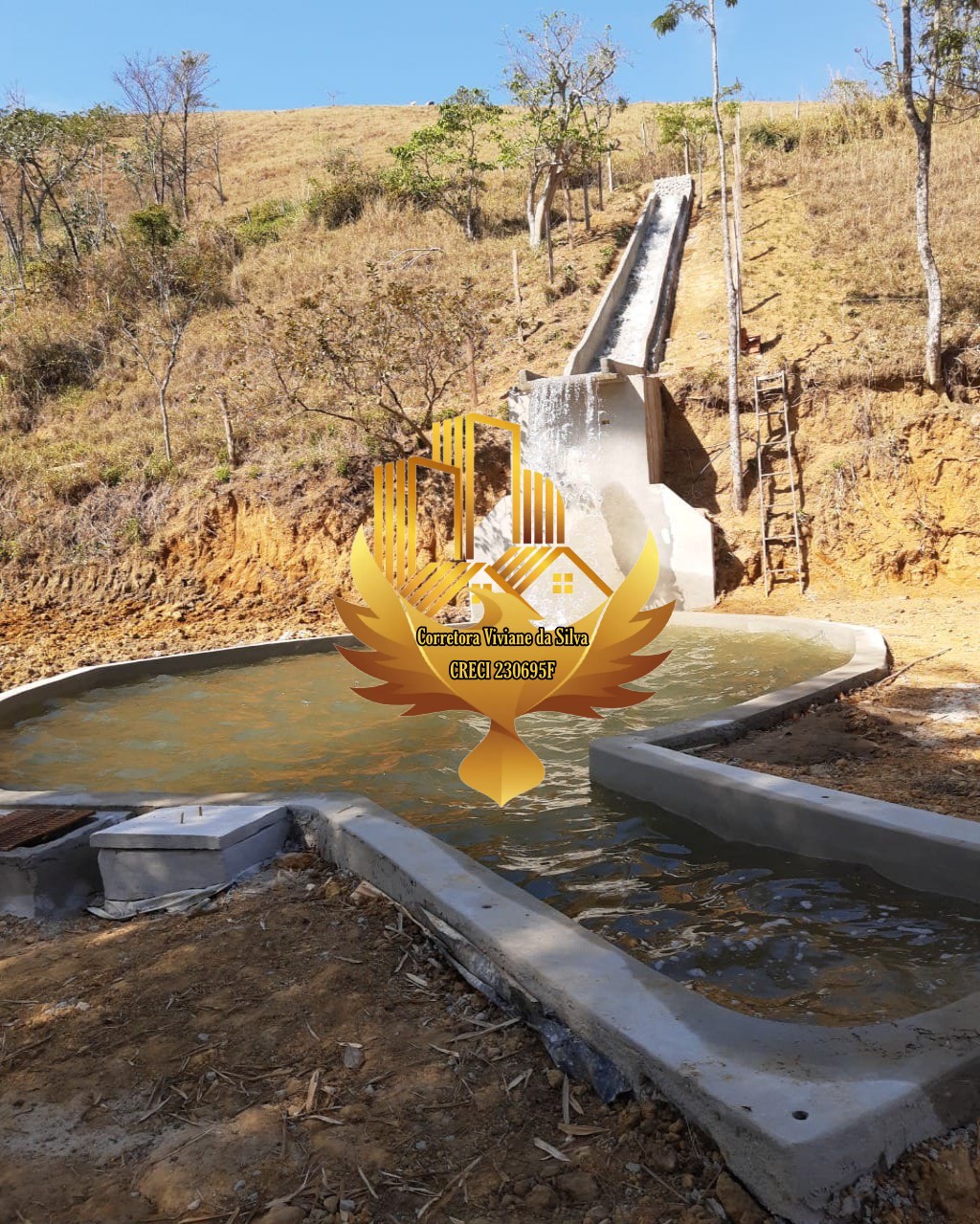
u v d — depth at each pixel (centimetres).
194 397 2417
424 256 2966
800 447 1755
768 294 2205
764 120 3616
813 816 568
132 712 1088
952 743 752
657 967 448
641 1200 281
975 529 1580
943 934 465
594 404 1677
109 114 4559
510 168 3381
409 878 471
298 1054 368
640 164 3647
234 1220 282
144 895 538
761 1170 271
